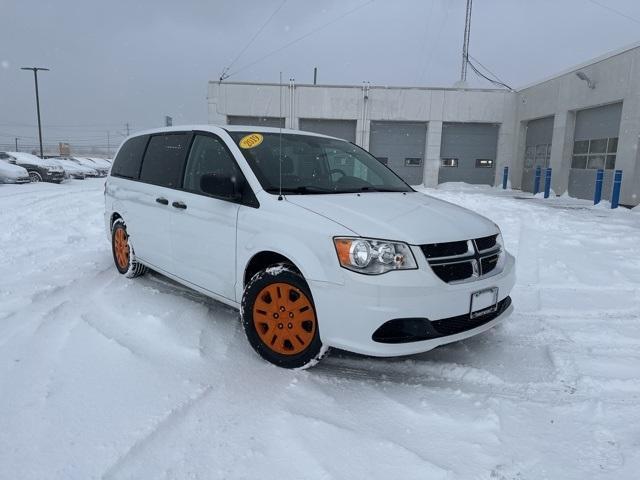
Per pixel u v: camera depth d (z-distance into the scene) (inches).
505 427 97.5
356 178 161.5
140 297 174.4
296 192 135.3
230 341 138.2
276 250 120.2
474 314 118.8
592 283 209.0
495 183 945.5
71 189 705.6
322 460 85.9
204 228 145.3
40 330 141.1
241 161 140.0
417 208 132.6
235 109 918.4
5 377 112.6
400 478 81.8
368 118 922.1
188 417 98.4
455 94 911.7
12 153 915.4
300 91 914.7
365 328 107.3
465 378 120.4
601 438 93.9
